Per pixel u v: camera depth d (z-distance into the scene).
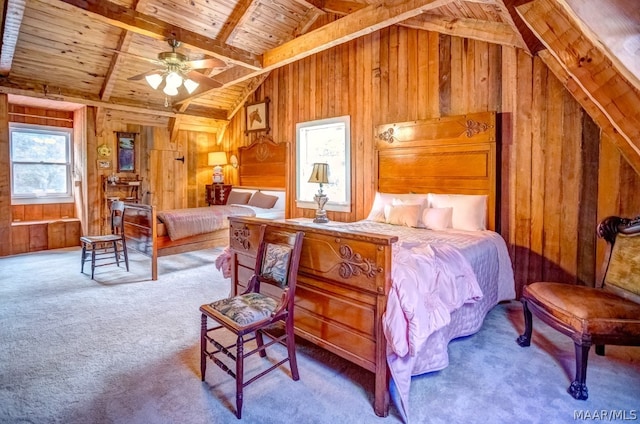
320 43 4.02
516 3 2.31
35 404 1.89
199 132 7.44
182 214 4.67
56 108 6.03
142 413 1.82
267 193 6.46
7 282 4.03
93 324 2.91
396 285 1.84
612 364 2.34
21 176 5.88
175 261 5.14
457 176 3.94
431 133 4.12
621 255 2.36
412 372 2.01
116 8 3.25
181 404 1.90
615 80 1.77
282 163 6.15
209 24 5.04
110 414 1.81
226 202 7.14
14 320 2.98
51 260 5.09
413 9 3.19
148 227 4.23
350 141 5.10
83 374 2.18
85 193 6.00
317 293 2.23
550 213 3.46
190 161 7.35
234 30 5.15
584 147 3.26
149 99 6.30
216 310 2.03
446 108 4.11
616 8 0.95
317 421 1.78
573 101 3.29
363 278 1.93
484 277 2.96
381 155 4.64
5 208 5.30
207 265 4.90
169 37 3.63
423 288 2.02
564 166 3.37
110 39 4.84
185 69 3.81
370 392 2.02
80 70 5.25
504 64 3.66
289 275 2.16
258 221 2.60
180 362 2.34
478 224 3.60
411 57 4.39
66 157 6.35
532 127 3.53
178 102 6.52
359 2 4.58
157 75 3.75
